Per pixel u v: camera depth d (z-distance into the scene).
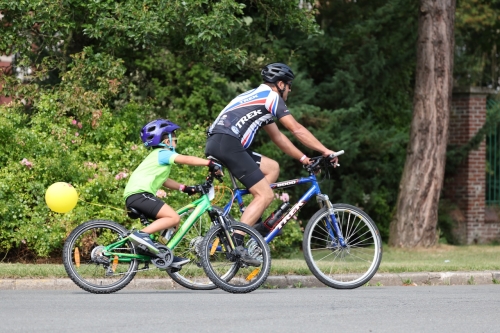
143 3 36.00
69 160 33.44
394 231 44.34
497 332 16.64
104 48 38.09
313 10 39.53
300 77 44.31
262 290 24.75
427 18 43.38
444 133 43.78
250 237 23.83
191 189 23.88
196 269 25.08
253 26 41.84
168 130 23.89
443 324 17.42
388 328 16.77
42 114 35.56
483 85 67.31
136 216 23.70
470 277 29.52
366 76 47.22
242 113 24.27
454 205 50.94
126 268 23.30
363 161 47.94
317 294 23.03
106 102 38.16
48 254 32.66
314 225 25.50
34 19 36.53
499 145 52.84
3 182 31.97
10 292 23.11
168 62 41.44
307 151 45.34
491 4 62.75
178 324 16.77
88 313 18.11
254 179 24.12
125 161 34.78
